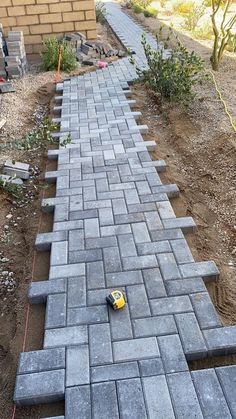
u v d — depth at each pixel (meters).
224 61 9.41
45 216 4.50
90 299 3.29
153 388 2.62
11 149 5.90
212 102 6.92
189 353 2.82
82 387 2.65
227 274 3.59
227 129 5.89
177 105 7.02
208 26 13.25
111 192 4.70
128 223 4.16
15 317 3.32
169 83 6.96
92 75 9.15
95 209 4.42
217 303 3.28
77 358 2.84
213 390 2.59
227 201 4.59
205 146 5.72
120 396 2.59
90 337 2.98
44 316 3.29
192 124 6.41
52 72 9.31
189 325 3.02
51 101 7.83
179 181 5.04
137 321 3.08
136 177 4.97
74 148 5.79
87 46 10.34
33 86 8.45
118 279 3.47
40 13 10.20
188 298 3.25
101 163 5.35
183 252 3.73
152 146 5.73
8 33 9.43
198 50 10.68
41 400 2.65
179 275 3.47
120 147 5.75
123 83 8.45
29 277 3.67
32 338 3.09
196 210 4.50
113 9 20.52
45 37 10.55
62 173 5.16
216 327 3.00
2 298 3.58
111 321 3.09
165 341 2.91
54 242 3.95
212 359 2.88
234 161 5.18
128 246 3.85
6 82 8.52
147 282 3.42
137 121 6.76
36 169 5.55
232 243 3.99
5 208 4.71
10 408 2.66
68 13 10.33
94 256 3.75
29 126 6.80
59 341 2.96
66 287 3.42
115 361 2.80
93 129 6.37
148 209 4.36
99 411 2.51
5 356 3.02
